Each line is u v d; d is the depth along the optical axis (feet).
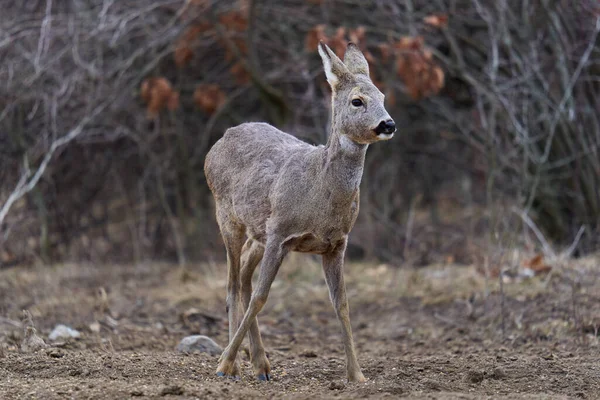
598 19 47.24
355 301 44.50
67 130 53.42
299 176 26.71
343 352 35.19
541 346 34.32
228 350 27.78
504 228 47.60
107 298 44.19
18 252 53.26
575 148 50.42
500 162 52.60
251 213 28.43
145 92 53.06
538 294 39.58
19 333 34.65
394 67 54.34
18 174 52.31
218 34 54.80
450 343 36.09
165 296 45.78
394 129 25.07
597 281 40.73
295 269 49.34
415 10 56.03
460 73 53.11
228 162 30.17
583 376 27.78
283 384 27.20
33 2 54.49
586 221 50.72
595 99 51.13
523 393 25.43
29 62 51.16
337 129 25.93
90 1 54.60
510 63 51.90
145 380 26.50
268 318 41.96
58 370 27.89
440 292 43.14
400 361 31.35
